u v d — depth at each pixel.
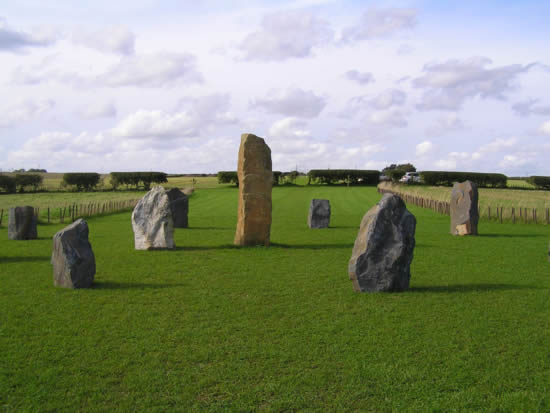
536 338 8.27
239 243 19.19
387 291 11.42
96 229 26.06
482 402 6.07
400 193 51.28
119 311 9.91
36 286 12.18
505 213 32.19
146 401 6.07
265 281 12.74
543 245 19.70
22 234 21.84
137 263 15.38
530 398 6.12
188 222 29.77
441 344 7.99
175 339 8.20
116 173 74.94
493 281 12.75
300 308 10.09
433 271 14.17
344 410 5.88
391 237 11.50
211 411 5.83
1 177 64.44
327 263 15.46
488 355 7.53
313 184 81.12
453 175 71.19
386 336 8.35
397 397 6.20
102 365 7.13
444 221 30.61
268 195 19.08
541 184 67.38
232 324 9.02
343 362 7.24
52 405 5.97
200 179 111.88
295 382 6.58
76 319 9.35
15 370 6.97
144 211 18.31
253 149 18.88
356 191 64.94
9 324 9.03
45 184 80.75
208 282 12.63
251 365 7.14
